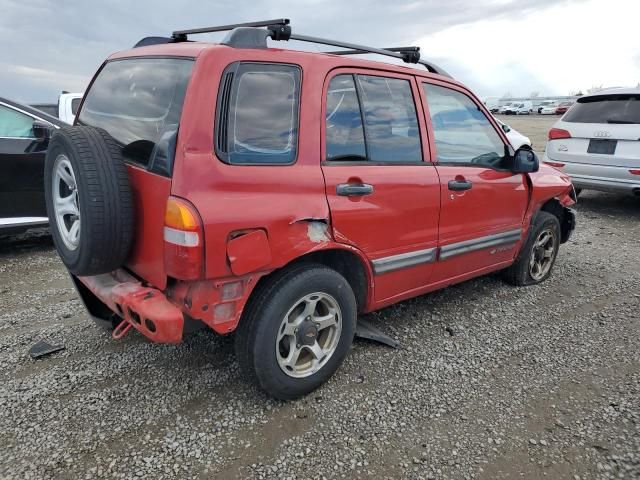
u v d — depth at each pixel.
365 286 3.12
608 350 3.51
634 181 6.98
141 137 2.54
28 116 5.39
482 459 2.43
